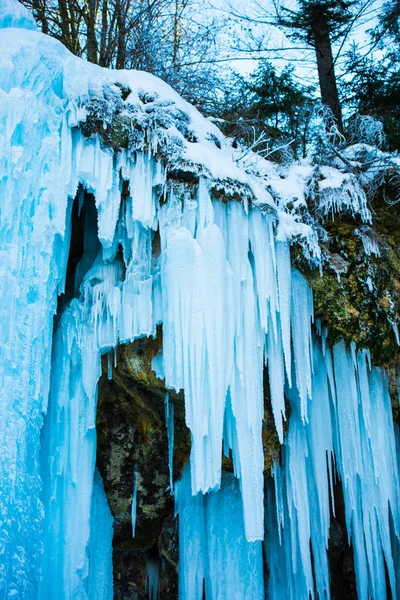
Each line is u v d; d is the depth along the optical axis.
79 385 4.85
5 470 3.76
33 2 8.23
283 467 5.62
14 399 3.90
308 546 5.42
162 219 4.71
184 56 8.84
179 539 5.59
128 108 4.61
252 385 4.73
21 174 4.11
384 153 5.82
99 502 5.42
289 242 5.17
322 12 8.80
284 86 8.78
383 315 5.54
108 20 9.18
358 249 5.53
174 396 5.11
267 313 4.84
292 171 5.61
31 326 4.06
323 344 5.52
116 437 5.54
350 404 5.51
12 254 4.02
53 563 4.46
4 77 4.19
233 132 6.37
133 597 6.12
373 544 5.63
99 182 4.46
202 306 4.48
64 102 4.40
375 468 5.58
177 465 5.68
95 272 4.99
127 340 4.80
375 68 8.82
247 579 5.38
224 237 4.81
